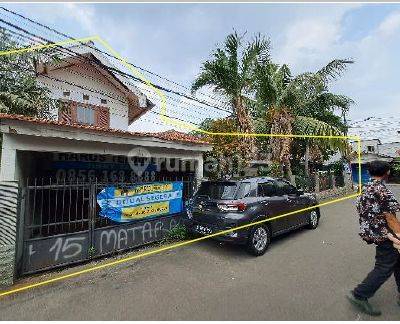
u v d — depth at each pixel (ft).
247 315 10.27
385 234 9.98
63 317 10.37
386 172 10.61
